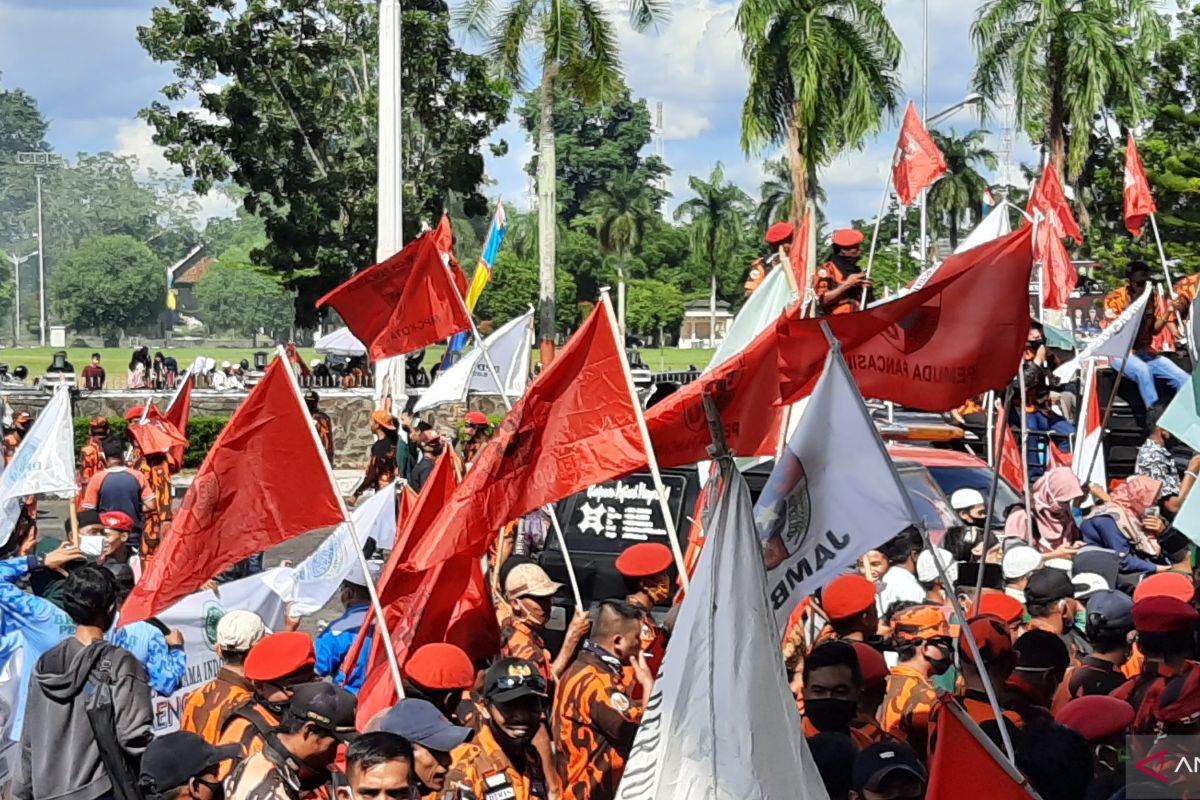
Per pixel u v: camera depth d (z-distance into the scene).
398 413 23.12
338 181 42.44
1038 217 10.68
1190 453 12.65
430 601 7.00
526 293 87.69
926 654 6.29
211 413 32.16
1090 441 11.48
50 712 6.10
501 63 32.09
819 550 5.34
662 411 6.57
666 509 6.41
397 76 23.72
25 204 177.50
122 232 177.38
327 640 7.84
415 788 5.13
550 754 6.22
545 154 32.28
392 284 10.16
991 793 4.43
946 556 8.32
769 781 4.79
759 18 31.50
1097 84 29.61
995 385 6.52
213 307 148.62
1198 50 35.41
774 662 4.89
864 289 9.07
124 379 73.56
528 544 11.77
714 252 80.50
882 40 31.56
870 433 5.29
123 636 7.41
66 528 19.72
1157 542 10.08
